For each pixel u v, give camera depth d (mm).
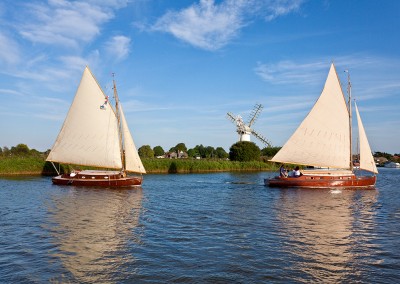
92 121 45719
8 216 24078
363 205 30781
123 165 46094
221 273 13617
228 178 61219
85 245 17109
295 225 22000
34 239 18109
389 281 13062
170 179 58375
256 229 20781
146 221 22875
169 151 191875
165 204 30438
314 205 30484
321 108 45812
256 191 41281
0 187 41344
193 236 18953
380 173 92375
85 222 22344
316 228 21203
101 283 12680
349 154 45750
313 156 46188
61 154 46844
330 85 45469
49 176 57812
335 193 39844
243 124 112688
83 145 46188
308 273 13719
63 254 15734
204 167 80562
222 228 20969
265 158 102812
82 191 39000
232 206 29578
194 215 25203
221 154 172500
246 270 13938
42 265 14367
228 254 15859
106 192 38688
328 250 16609
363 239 18672
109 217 24125
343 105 45562
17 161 60531
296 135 47000
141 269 13977
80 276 13281
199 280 12953
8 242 17531
